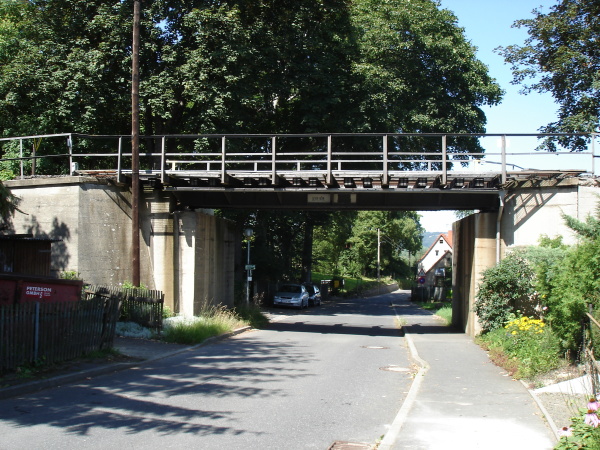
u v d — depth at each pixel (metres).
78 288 15.01
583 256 10.89
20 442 6.78
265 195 22.95
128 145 31.77
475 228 21.27
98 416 8.17
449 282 64.38
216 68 26.44
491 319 18.48
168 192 22.72
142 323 18.09
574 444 5.98
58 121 28.03
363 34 33.72
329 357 15.84
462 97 34.22
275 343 19.12
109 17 26.28
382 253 92.88
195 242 22.78
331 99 29.67
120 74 27.05
